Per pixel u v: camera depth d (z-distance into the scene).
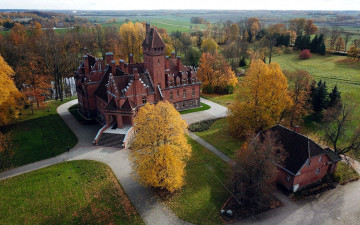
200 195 41.97
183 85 74.19
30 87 74.00
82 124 67.00
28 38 127.38
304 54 135.50
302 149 42.41
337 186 44.34
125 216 37.78
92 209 38.97
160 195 42.00
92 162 50.66
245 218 37.50
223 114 74.19
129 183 44.81
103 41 138.12
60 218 37.41
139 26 152.50
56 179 45.75
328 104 68.50
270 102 54.09
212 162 50.94
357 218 37.56
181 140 41.03
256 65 64.19
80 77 70.81
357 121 66.31
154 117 40.25
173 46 141.62
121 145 55.81
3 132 61.34
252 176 38.41
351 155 53.00
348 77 103.19
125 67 67.38
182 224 36.56
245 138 57.06
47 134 61.44
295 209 39.22
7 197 41.50
